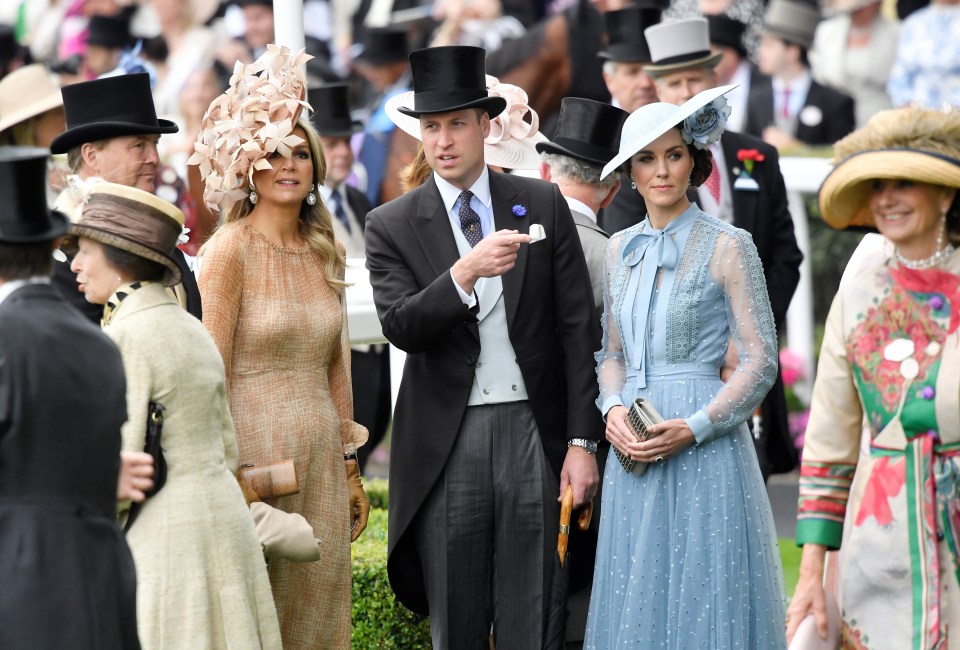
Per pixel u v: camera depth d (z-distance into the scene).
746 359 20.03
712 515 19.77
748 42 43.91
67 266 20.11
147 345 17.59
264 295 20.58
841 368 17.77
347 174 33.97
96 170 20.78
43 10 45.75
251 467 20.06
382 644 23.66
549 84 36.06
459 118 21.20
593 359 21.39
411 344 20.69
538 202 21.67
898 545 17.12
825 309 41.88
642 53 29.08
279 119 20.45
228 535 18.00
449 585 21.06
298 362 20.77
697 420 19.66
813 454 17.95
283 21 24.83
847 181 17.00
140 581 17.61
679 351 20.12
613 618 20.19
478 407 21.11
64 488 15.45
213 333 20.03
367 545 25.56
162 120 21.67
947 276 17.19
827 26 45.41
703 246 20.22
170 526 17.67
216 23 43.47
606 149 23.25
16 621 15.06
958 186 16.67
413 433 21.19
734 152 27.48
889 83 44.78
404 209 21.59
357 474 21.98
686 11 44.22
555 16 36.06
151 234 17.70
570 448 21.20
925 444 17.09
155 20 43.47
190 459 17.89
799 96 43.03
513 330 21.16
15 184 15.60
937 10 44.03
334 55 45.91
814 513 17.88
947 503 17.06
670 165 20.05
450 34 43.09
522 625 21.08
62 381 15.46
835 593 18.11
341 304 21.55
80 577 15.34
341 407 21.88
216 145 20.38
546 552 21.16
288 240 21.08
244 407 20.28
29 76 27.41
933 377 17.03
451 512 21.02
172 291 19.39
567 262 21.56
